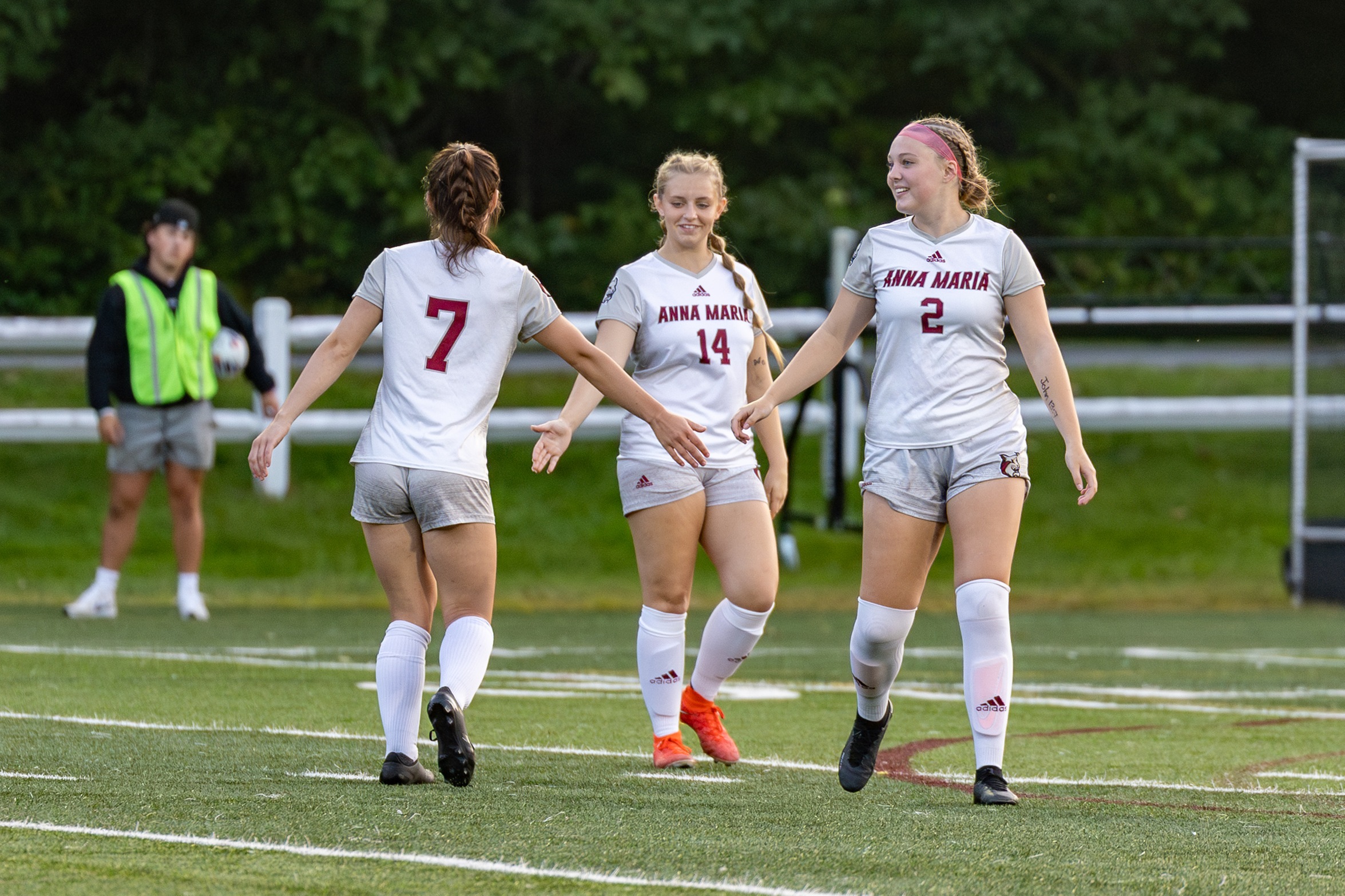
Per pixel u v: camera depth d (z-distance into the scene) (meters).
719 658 20.92
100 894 12.54
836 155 99.69
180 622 40.72
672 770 19.94
